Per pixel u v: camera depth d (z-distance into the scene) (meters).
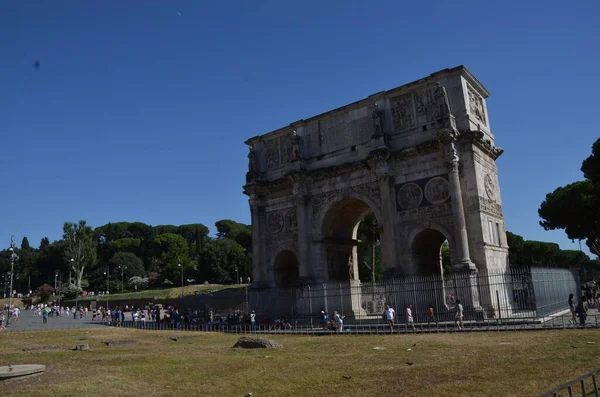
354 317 54.53
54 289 163.12
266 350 29.70
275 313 57.59
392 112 54.50
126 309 106.38
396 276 49.28
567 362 21.03
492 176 53.19
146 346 34.44
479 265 46.09
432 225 49.03
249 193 65.25
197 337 41.31
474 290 43.78
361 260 105.19
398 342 31.81
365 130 56.28
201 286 133.25
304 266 57.66
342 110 58.38
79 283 152.12
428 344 29.69
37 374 21.31
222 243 161.50
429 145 49.69
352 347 30.27
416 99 52.75
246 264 153.75
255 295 60.06
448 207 48.28
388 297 48.50
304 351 29.02
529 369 19.92
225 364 23.78
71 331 50.78
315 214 59.03
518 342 28.09
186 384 19.20
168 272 164.38
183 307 79.25
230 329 52.53
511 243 105.12
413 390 17.17
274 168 65.19
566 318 42.47
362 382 18.88
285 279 63.84
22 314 113.56
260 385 18.94
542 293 42.69
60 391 17.78
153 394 17.64
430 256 54.31
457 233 46.19
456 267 45.19
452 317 43.75
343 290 55.91
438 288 45.66
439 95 49.38
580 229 85.88
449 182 47.69
